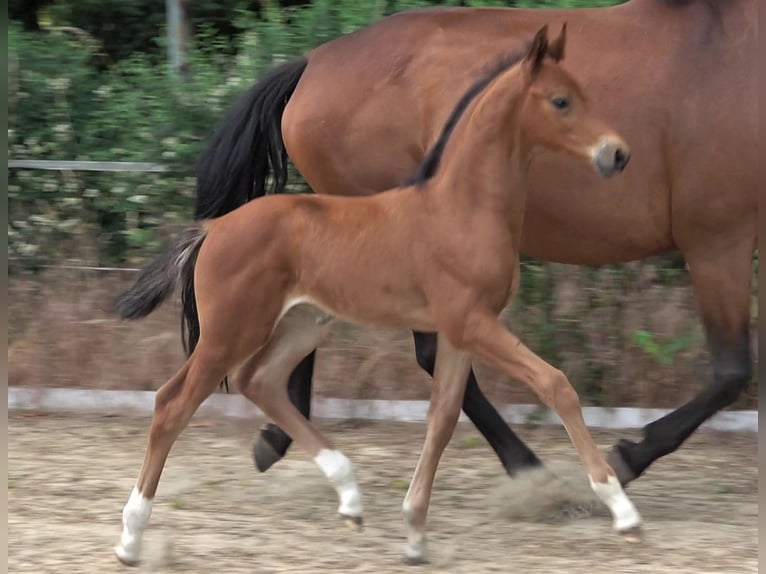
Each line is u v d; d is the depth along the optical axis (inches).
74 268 385.7
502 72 232.1
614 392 349.7
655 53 263.9
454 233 223.6
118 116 403.2
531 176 264.2
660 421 266.4
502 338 222.7
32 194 400.2
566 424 217.8
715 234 261.6
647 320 346.9
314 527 256.4
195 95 382.0
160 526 254.2
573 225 266.7
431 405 235.8
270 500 276.7
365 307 230.2
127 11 508.1
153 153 385.1
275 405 242.1
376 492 283.3
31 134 410.9
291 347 243.6
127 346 374.9
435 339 277.9
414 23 281.4
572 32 270.8
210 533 250.4
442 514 267.1
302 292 231.8
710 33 262.7
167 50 478.6
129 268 389.1
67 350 373.7
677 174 260.2
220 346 229.6
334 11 379.6
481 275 222.7
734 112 257.1
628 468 266.4
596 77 264.2
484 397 277.3
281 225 229.5
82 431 333.4
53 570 224.7
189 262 239.0
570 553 238.2
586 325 346.9
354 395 357.7
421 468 233.8
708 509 270.4
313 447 239.8
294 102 285.0
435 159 229.8
